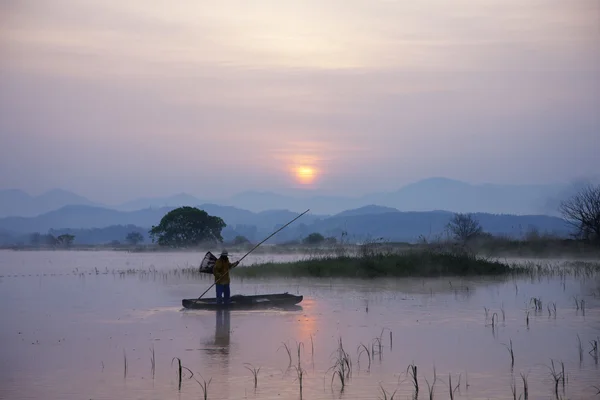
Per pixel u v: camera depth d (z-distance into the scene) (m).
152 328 19.05
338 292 28.56
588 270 38.06
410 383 12.55
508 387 12.20
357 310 22.41
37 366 14.19
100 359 14.87
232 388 12.26
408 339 16.84
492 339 16.78
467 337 17.08
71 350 15.91
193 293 29.41
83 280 37.62
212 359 14.73
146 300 26.45
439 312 21.70
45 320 20.84
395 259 37.94
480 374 13.17
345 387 12.26
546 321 19.56
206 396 11.70
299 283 33.34
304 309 22.81
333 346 16.03
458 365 13.95
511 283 32.00
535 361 14.25
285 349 15.76
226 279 23.70
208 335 17.77
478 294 27.08
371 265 36.84
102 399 11.64
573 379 12.70
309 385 12.42
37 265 56.28
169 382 12.75
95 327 19.36
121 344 16.62
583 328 18.33
